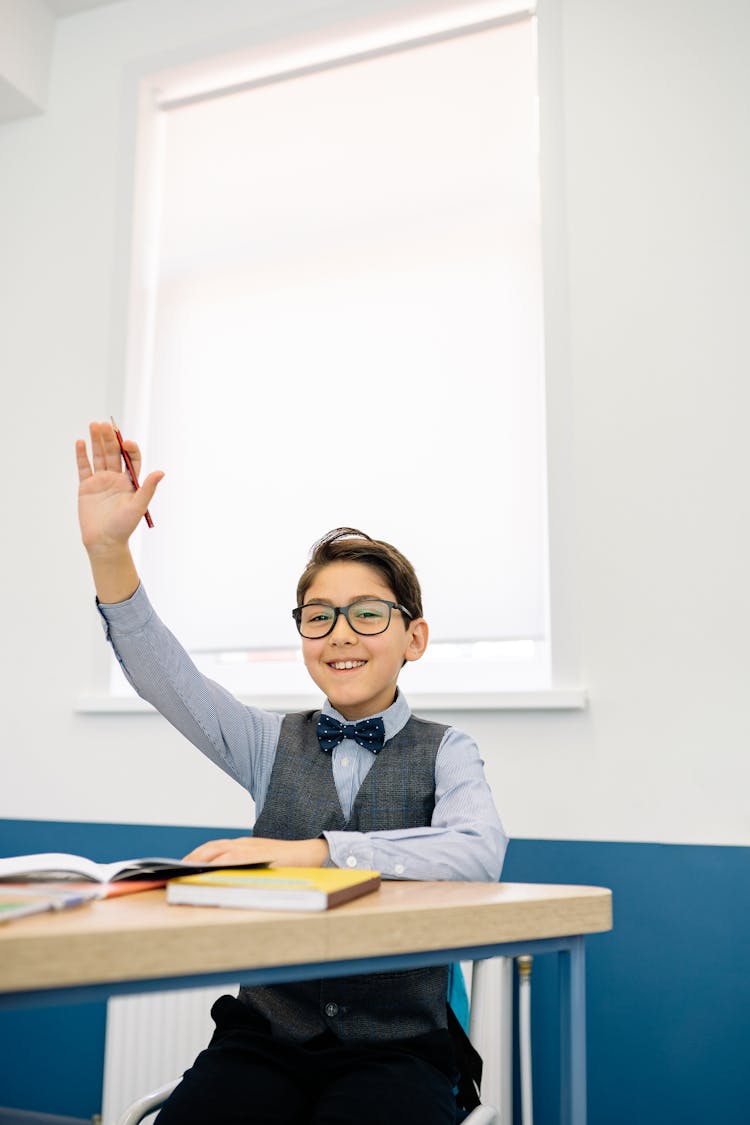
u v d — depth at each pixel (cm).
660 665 187
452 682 213
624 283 203
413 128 240
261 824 122
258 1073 99
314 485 230
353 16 236
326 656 122
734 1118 168
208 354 247
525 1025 173
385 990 103
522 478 213
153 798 220
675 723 184
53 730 232
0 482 249
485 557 212
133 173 253
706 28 208
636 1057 175
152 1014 195
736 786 179
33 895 69
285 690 227
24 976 52
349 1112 88
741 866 176
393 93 243
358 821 117
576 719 190
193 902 70
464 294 226
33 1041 217
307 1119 96
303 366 237
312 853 89
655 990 176
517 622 207
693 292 199
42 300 255
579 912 83
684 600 188
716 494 190
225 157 257
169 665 112
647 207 205
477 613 210
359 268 238
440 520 217
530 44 233
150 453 248
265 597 228
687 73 208
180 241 257
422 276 231
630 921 180
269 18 246
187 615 235
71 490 242
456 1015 116
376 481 224
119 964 56
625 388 199
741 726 181
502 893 84
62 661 234
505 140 231
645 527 193
